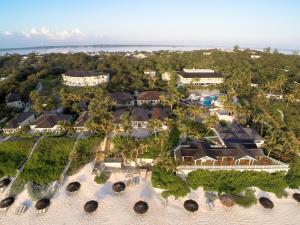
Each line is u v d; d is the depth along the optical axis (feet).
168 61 524.93
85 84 374.63
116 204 155.94
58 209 153.38
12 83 337.72
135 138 209.56
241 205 155.22
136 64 495.00
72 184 168.76
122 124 209.56
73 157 190.29
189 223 143.64
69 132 221.46
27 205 156.87
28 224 143.74
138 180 173.06
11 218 147.64
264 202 155.33
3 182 172.65
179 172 171.01
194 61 534.37
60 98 290.76
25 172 178.50
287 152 187.01
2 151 202.28
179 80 402.72
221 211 151.64
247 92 329.93
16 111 281.33
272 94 320.50
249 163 175.11
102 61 532.73
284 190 167.32
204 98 303.68
